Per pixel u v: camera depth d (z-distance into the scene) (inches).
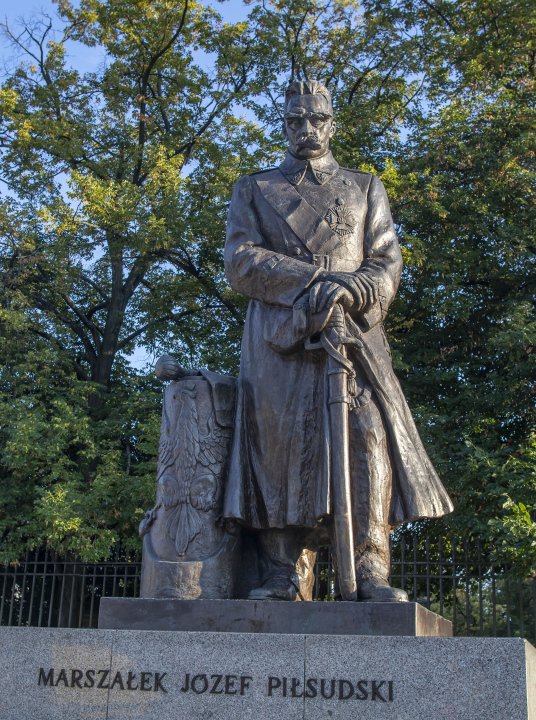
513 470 379.2
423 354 512.7
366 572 136.8
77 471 531.5
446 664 110.7
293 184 161.0
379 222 161.9
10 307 539.5
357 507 140.5
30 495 481.4
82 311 716.7
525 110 526.0
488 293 535.2
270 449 147.2
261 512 146.6
